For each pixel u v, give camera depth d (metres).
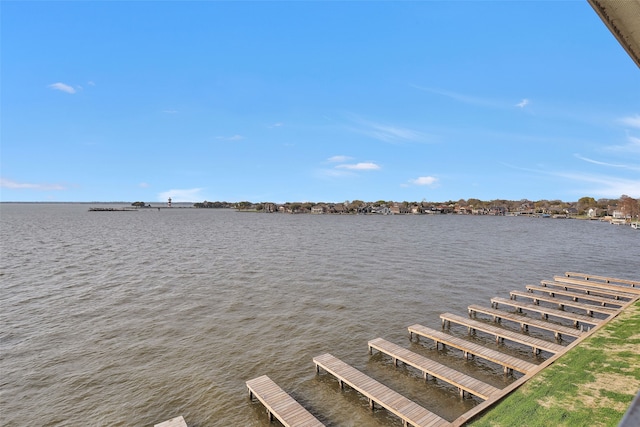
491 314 26.92
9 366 20.67
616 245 72.69
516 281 40.25
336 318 28.33
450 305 31.48
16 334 25.11
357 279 41.44
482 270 46.31
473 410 11.96
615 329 18.06
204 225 136.75
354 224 151.88
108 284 38.88
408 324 26.94
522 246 70.94
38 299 33.22
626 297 31.08
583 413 11.32
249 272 45.47
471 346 20.55
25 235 87.75
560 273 44.53
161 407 16.92
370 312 29.72
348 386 18.34
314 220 185.12
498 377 18.81
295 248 68.56
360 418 15.78
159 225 133.12
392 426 15.22
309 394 17.69
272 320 28.00
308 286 38.28
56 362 21.16
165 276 42.94
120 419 16.08
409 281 40.34
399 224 153.50
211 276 43.06
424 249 66.62
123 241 78.19
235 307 31.17
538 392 12.70
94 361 21.28
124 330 25.97
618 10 4.36
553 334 24.53
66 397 17.75
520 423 11.12
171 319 28.25
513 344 22.81
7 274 43.25
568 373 13.83
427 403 16.67
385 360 21.11
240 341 24.08
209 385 18.66
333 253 61.78
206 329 26.17
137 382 19.02
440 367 18.16
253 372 19.94
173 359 21.52
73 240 78.50
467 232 107.94
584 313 28.98
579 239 85.00
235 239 85.25
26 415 16.42
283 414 14.98
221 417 16.16
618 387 12.61
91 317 28.61
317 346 23.19
